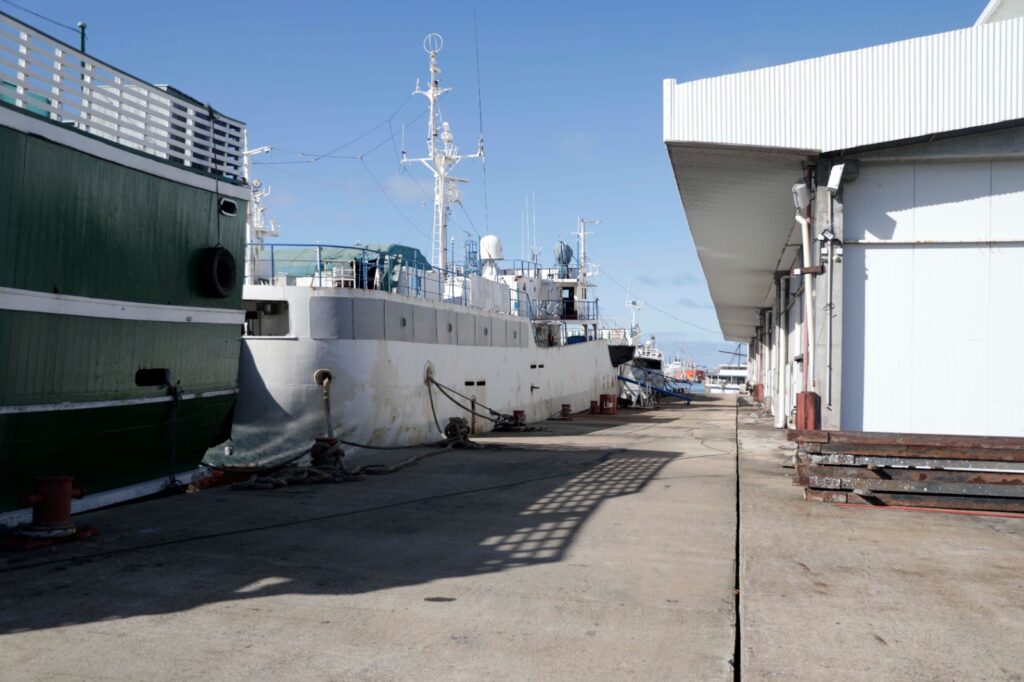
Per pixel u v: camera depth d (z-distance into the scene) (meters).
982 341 12.48
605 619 5.49
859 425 12.79
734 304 36.53
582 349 35.75
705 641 5.05
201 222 11.92
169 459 11.74
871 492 9.80
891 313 12.74
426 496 10.80
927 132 11.96
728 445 18.31
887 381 12.74
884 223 12.73
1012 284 12.40
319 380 15.66
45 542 7.64
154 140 11.15
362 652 4.84
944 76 11.93
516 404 26.55
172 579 6.48
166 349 11.22
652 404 43.12
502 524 8.85
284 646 4.94
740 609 5.69
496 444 18.31
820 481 10.03
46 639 5.05
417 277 19.94
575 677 4.46
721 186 14.79
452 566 6.96
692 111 12.59
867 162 12.62
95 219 9.91
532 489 11.40
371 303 16.61
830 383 12.76
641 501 10.34
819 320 12.80
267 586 6.29
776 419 24.97
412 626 5.33
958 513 9.27
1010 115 11.70
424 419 19.08
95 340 9.95
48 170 9.19
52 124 9.21
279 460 15.54
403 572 6.75
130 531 8.38
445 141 25.97
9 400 8.79
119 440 10.55
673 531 8.47
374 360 16.61
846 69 12.30
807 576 6.54
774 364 28.41
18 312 8.81
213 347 12.26
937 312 12.62
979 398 12.49
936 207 12.59
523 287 32.31
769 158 13.03
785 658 4.72
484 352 23.55
